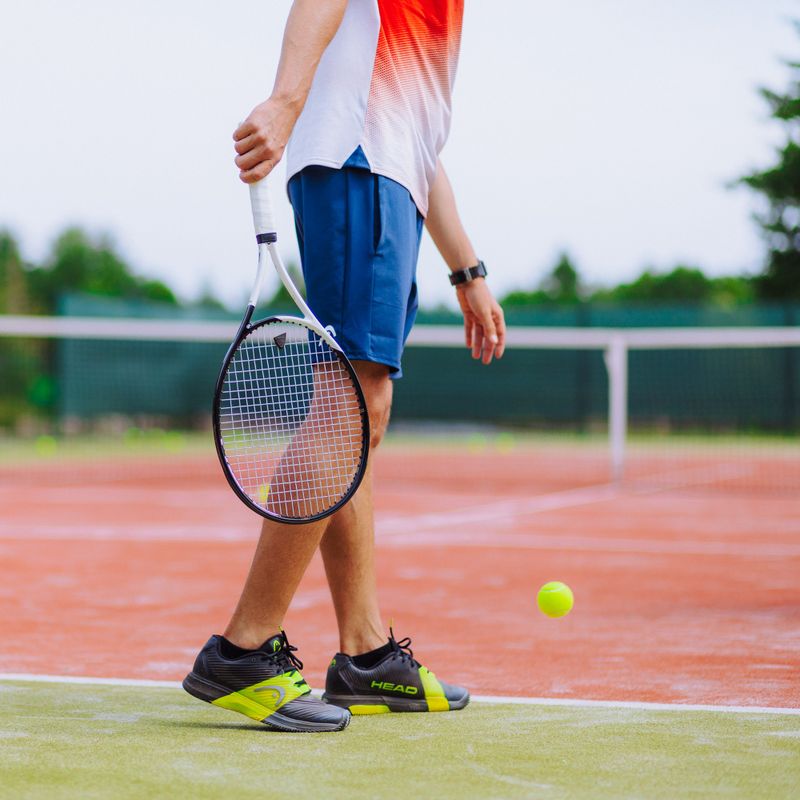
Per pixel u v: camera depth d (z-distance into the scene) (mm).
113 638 6926
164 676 5781
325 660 6293
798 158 45250
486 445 36875
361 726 4547
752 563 10914
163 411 38844
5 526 14492
